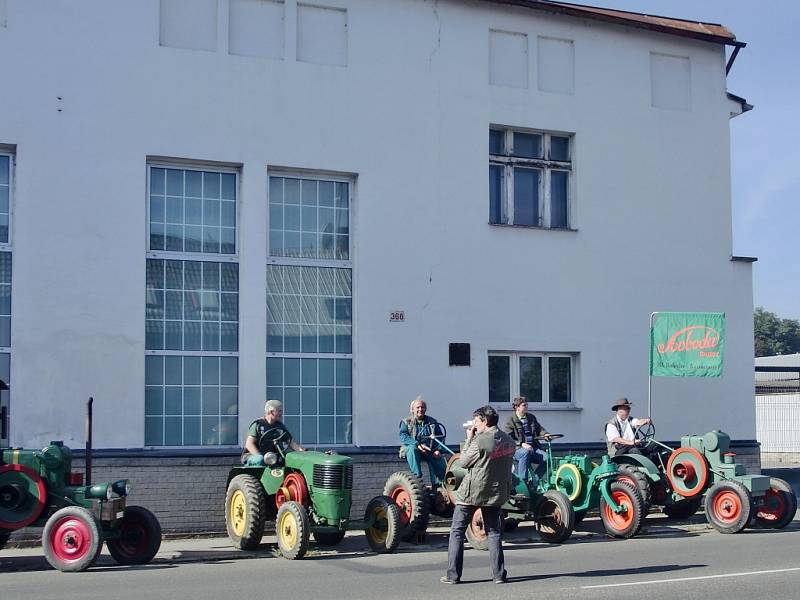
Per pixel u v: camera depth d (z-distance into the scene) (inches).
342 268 675.4
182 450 615.2
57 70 601.9
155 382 620.4
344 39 680.4
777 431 1222.3
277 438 560.1
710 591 393.4
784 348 3380.9
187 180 639.1
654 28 772.6
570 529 565.0
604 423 737.6
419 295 687.1
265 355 645.3
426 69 701.3
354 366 669.9
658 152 776.3
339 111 673.0
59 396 587.2
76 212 599.8
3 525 469.7
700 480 636.1
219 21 644.1
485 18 722.8
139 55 621.6
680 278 773.9
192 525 607.8
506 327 711.1
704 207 788.6
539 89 738.8
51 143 597.0
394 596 387.9
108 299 603.2
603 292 746.2
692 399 768.9
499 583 420.5
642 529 631.8
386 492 570.6
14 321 581.0
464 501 425.7
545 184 745.6
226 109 641.6
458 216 703.1
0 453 482.6
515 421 614.9
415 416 599.2
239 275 644.1
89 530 462.9
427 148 697.6
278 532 520.4
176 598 385.4
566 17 749.3
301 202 669.3
